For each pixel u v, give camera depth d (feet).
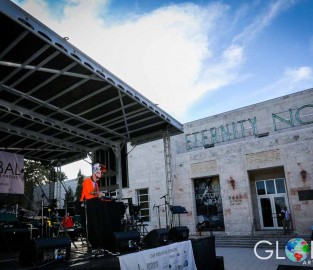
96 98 24.63
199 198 64.59
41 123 26.71
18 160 31.63
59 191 40.14
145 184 70.38
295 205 52.39
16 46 16.61
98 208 17.99
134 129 32.86
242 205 57.31
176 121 32.37
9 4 13.69
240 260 35.22
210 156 63.16
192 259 21.21
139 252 16.74
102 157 36.78
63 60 18.62
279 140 56.13
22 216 30.66
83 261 15.02
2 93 22.06
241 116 67.92
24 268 13.85
